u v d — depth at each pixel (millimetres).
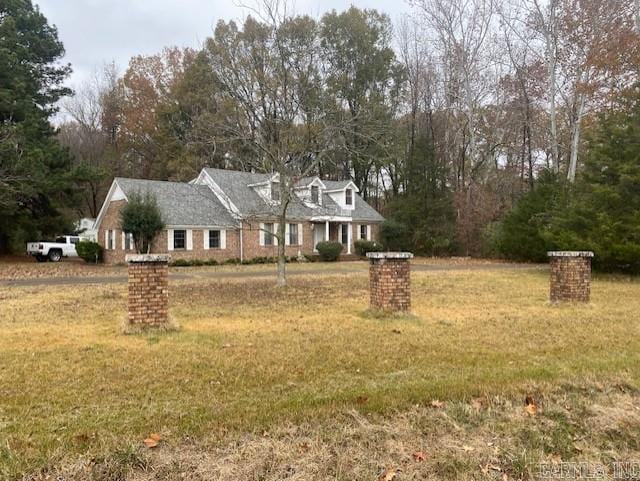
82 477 2809
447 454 3176
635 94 16219
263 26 14531
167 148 35406
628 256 14680
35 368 4883
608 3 19703
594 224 15898
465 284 13633
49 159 24953
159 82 40094
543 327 7133
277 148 13516
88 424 3492
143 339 6191
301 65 16219
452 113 32562
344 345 5926
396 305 8203
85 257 25781
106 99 41688
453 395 4172
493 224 27656
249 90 14031
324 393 4184
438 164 31984
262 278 16219
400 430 3486
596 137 16750
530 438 3443
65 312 8805
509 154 32875
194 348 5730
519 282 14195
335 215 29734
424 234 30641
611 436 3514
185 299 10594
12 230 27125
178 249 24469
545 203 22453
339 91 30703
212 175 27688
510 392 4262
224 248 25922
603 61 18812
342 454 3123
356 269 20781
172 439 3262
